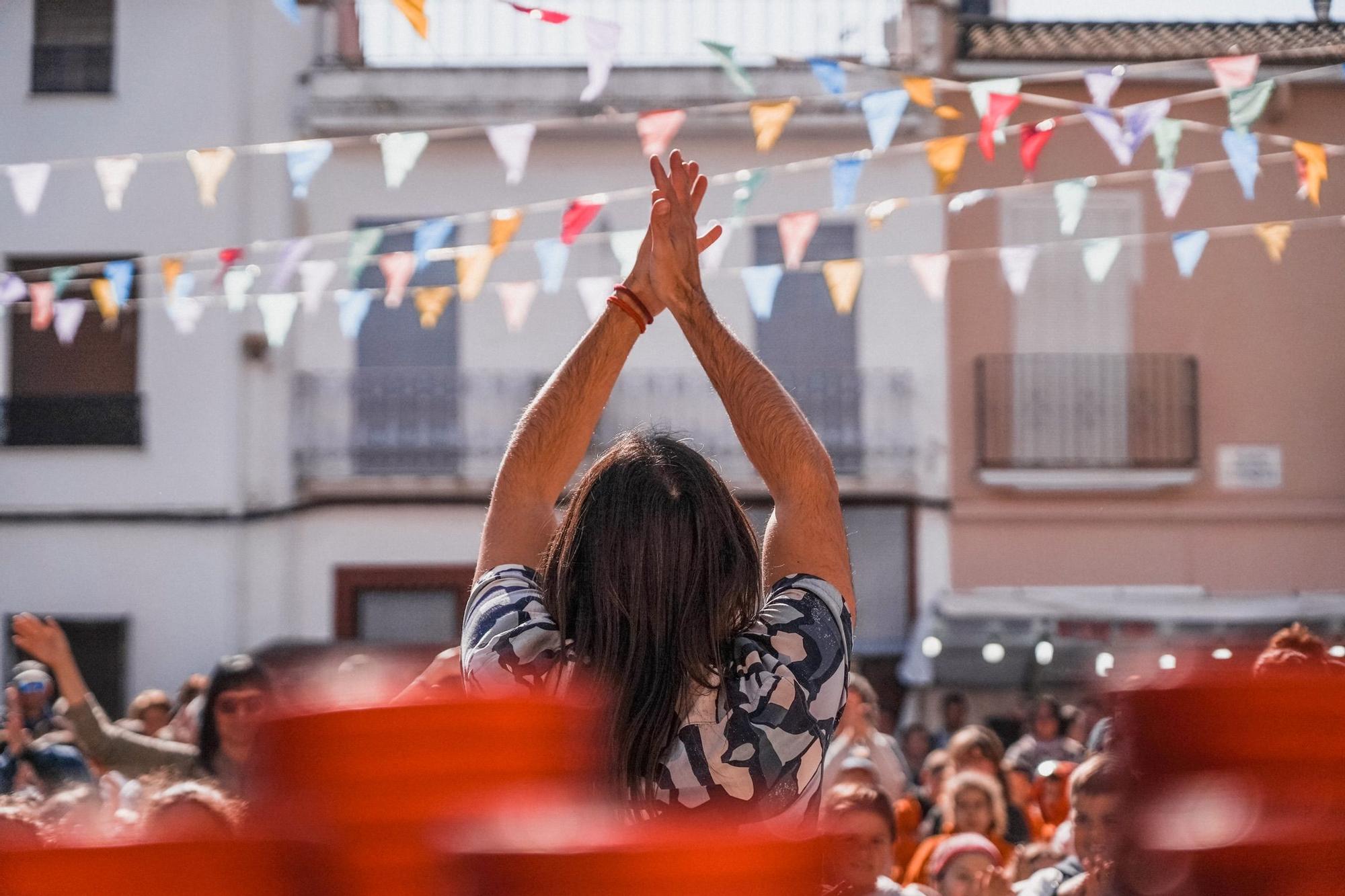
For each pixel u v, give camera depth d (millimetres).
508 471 1879
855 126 15852
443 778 722
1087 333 16125
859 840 4621
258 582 16328
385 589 16562
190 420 16016
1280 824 682
